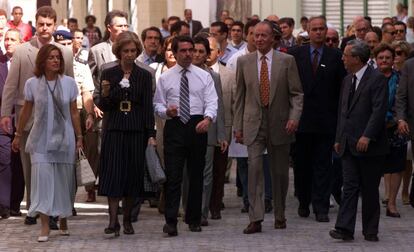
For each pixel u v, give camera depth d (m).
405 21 49.53
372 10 52.97
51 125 23.81
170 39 26.67
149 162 23.97
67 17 73.81
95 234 24.53
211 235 24.38
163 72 25.23
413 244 23.30
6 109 25.81
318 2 54.56
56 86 23.95
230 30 34.28
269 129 24.59
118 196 23.91
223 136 25.62
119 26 27.50
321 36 26.41
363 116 23.28
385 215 27.02
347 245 23.20
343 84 23.64
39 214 25.00
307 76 26.38
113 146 23.91
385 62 26.83
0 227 25.47
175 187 24.22
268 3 55.69
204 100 24.47
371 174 23.44
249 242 23.56
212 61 27.38
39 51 23.95
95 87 27.31
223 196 29.41
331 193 27.53
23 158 25.72
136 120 23.92
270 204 27.33
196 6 59.69
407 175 28.56
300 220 26.33
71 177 24.09
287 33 34.38
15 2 51.59
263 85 24.61
